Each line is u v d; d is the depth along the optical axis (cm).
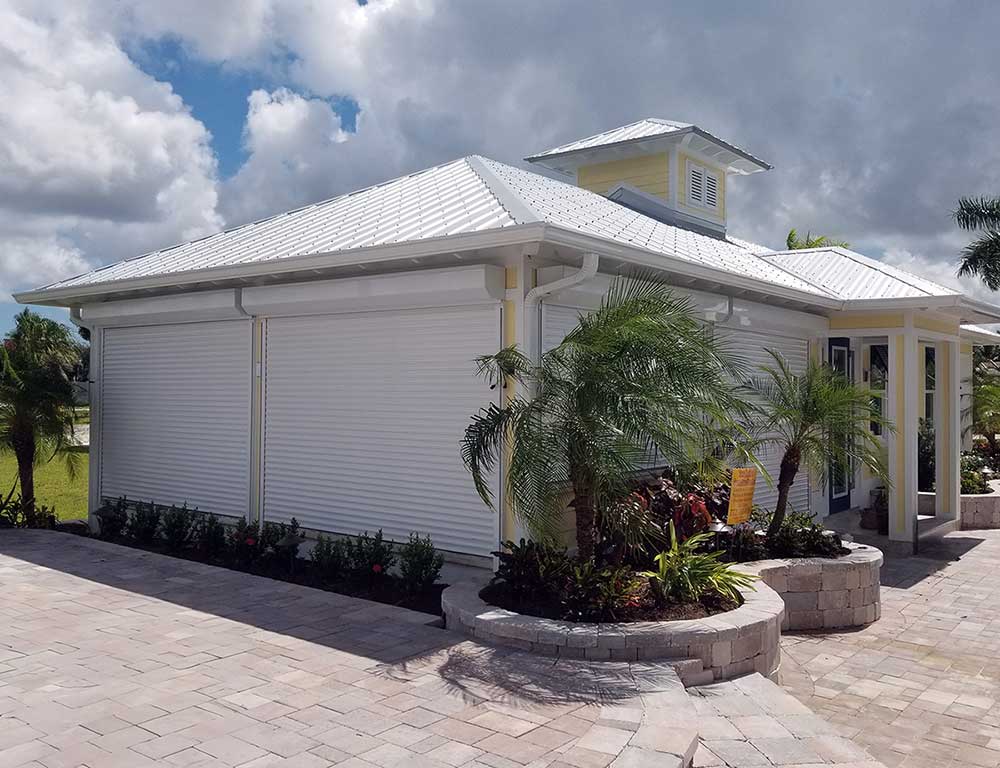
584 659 612
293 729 480
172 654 625
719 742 490
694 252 1118
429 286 865
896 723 634
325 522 1012
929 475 1703
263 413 1084
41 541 1112
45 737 467
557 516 700
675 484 918
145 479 1241
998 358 2942
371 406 969
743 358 1116
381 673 581
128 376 1270
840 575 895
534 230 716
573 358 698
